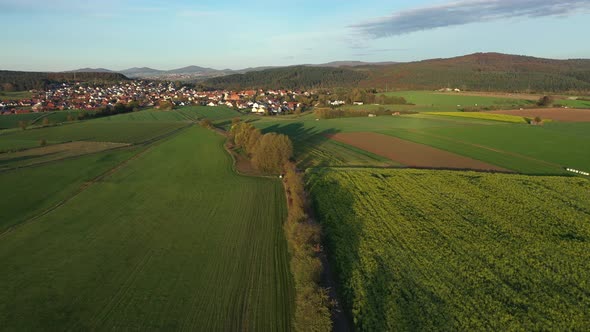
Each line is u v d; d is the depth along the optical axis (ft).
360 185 166.91
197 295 87.56
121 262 105.29
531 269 94.12
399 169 196.75
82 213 146.41
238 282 92.84
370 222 125.18
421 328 73.41
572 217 126.21
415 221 125.29
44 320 80.02
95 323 78.38
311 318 69.97
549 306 79.56
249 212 142.92
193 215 141.59
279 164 202.28
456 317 76.48
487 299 81.87
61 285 93.81
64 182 191.72
